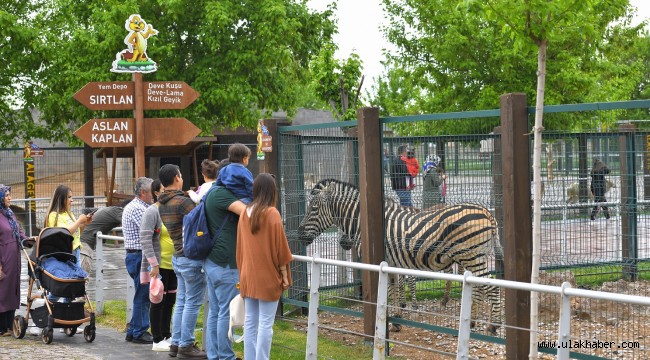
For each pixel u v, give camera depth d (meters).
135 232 9.13
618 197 7.79
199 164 22.70
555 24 6.43
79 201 21.38
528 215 7.41
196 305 8.19
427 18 21.20
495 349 8.90
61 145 27.42
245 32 21.41
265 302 6.90
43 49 21.47
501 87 20.11
